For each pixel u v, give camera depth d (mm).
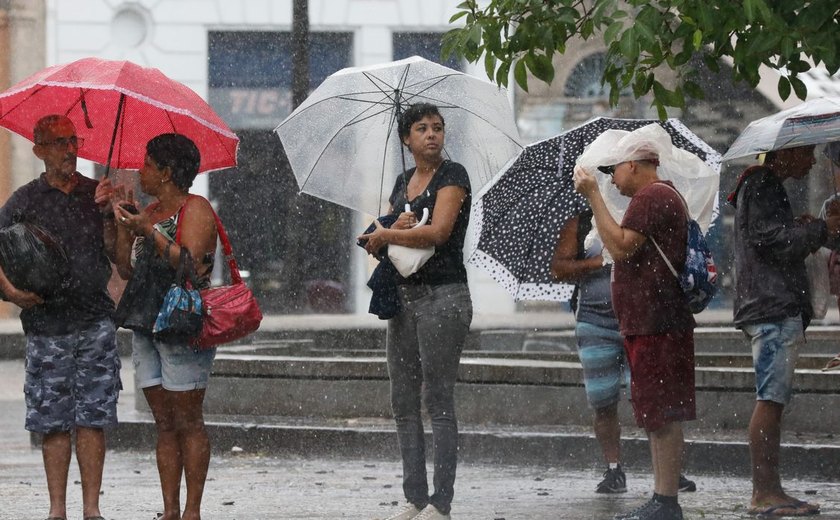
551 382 26516
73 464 25797
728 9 18016
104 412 18047
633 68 19703
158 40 75625
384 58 76250
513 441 25062
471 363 27016
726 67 67250
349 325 62156
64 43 75562
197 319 16844
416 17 76062
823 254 21016
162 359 17281
